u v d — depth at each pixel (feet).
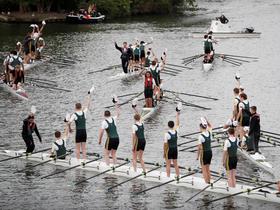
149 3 375.66
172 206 88.69
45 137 124.06
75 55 224.12
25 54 201.26
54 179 99.91
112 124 101.86
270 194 89.97
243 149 111.45
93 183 98.07
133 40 260.21
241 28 294.66
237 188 92.99
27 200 91.50
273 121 134.92
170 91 160.45
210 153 94.27
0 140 122.31
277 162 107.86
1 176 101.50
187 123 134.51
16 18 335.47
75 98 158.81
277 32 279.08
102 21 341.41
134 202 90.33
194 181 96.07
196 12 375.86
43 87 171.01
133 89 169.27
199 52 229.04
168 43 252.21
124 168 102.42
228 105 150.30
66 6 369.09
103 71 194.59
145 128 130.62
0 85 169.48
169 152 96.63
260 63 206.39
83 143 106.32
